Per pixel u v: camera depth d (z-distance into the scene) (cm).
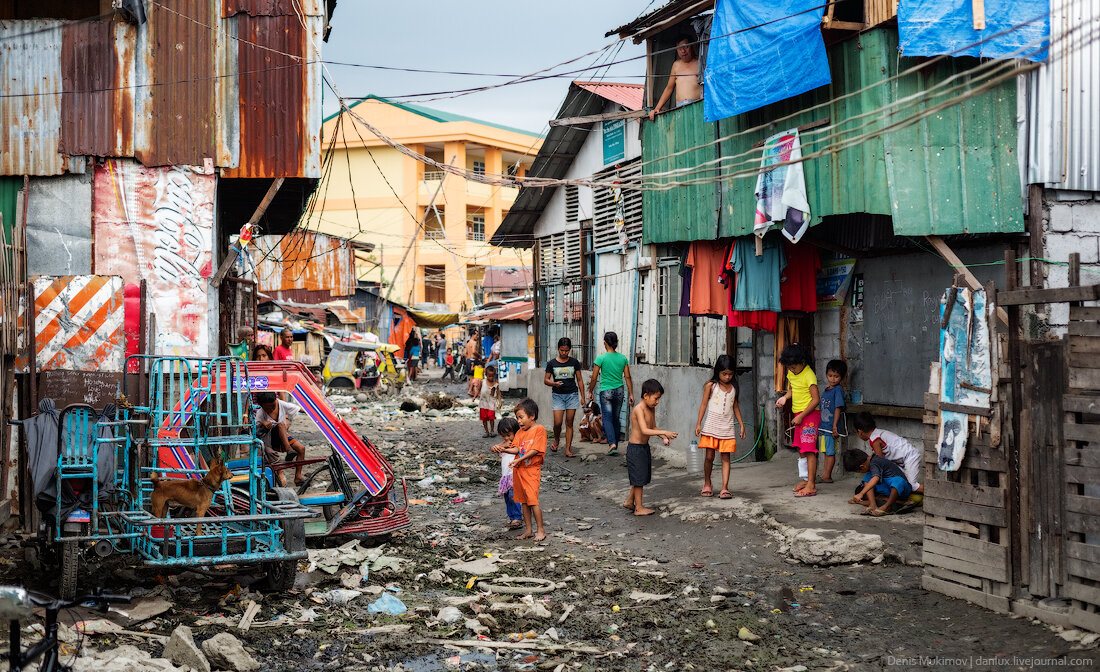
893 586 667
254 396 1013
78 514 643
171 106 1148
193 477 700
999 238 838
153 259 1147
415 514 1023
